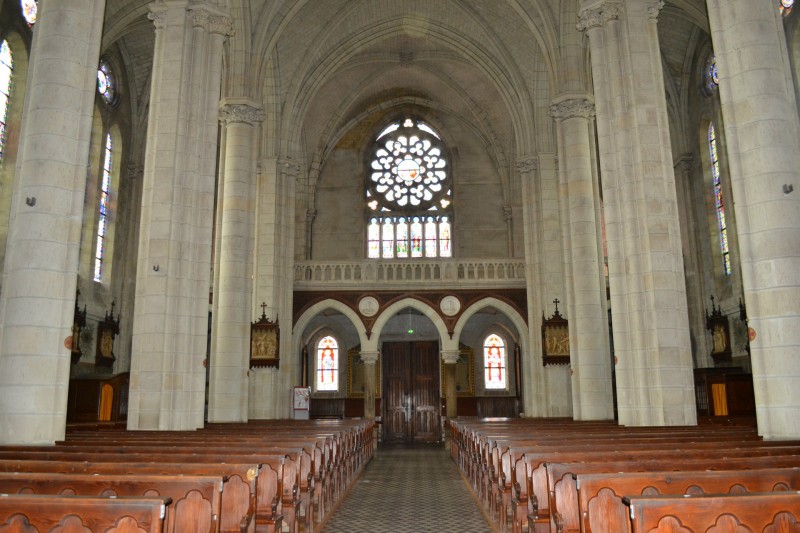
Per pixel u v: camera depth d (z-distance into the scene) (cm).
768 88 1138
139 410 1553
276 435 1277
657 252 1580
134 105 3206
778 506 421
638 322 1588
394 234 4003
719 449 813
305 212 3834
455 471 1947
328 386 3738
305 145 3903
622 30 1716
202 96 1742
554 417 2642
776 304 1088
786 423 1056
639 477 548
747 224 1141
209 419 2222
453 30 3241
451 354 3186
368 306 3244
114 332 2953
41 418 1065
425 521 1095
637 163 1636
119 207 3077
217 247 2352
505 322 3703
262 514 779
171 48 1723
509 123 3831
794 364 1062
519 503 879
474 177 4041
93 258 2877
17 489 553
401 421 3684
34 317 1079
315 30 3075
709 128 3006
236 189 2355
